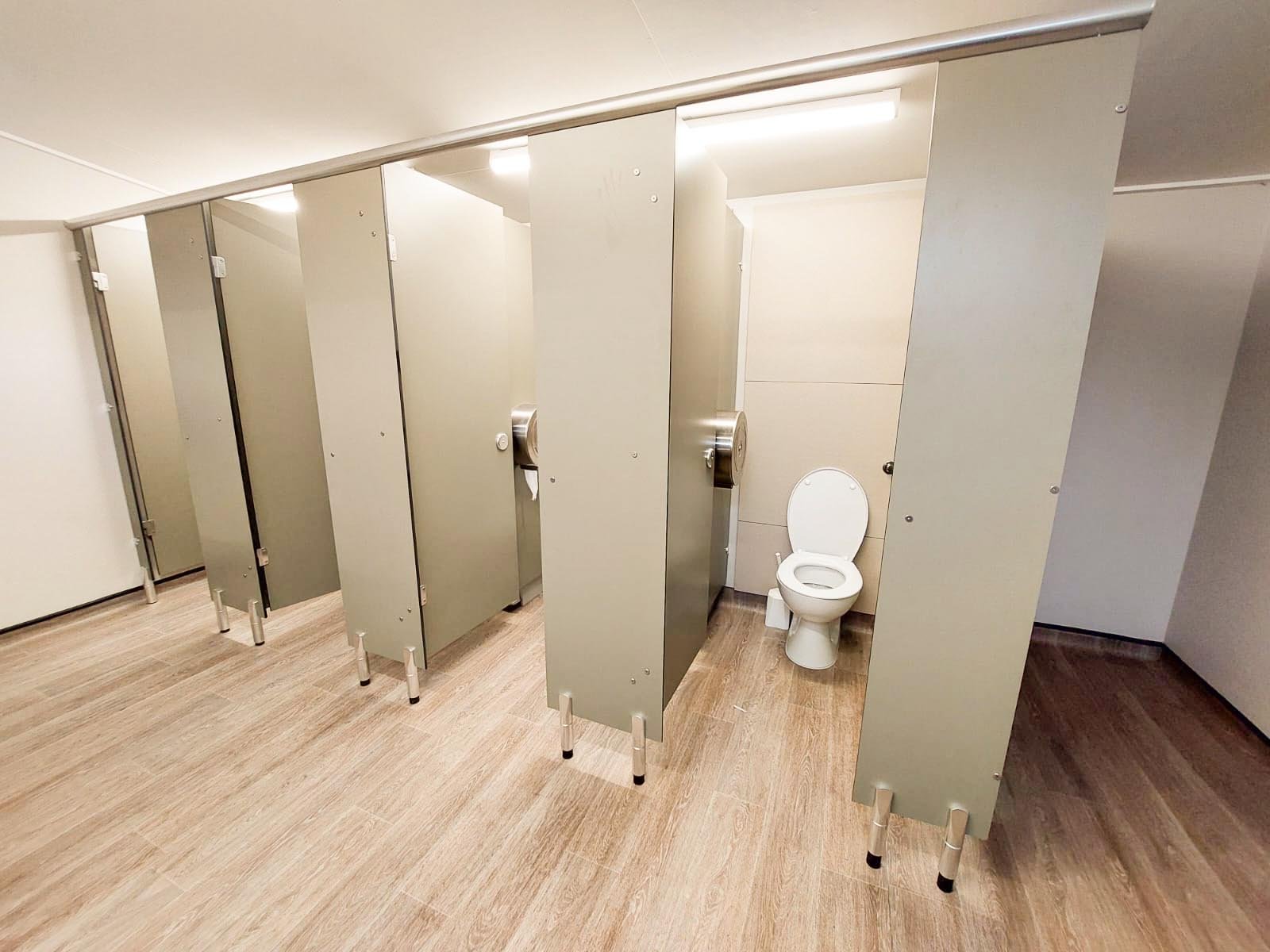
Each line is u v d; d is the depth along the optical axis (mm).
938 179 1082
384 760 1757
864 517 2531
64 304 2584
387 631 2062
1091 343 2309
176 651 2412
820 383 2535
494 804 1584
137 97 1719
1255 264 2062
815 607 2141
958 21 1308
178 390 2318
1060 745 1859
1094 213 1006
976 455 1148
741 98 1466
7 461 2475
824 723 1967
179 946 1194
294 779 1674
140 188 2674
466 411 2178
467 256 2096
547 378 1547
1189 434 2238
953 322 1118
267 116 1854
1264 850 1458
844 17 1280
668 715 2012
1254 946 1211
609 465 1520
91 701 2055
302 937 1213
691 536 1761
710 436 1881
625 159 1328
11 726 1909
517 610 2834
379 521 1969
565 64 1515
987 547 1174
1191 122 1627
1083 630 2516
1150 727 1954
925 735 1305
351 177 1708
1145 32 1233
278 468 2408
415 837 1472
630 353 1425
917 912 1279
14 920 1247
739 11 1269
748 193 2500
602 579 1604
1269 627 1883
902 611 1269
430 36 1379
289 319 2393
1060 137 999
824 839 1479
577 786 1657
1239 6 1130
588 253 1419
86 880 1344
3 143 2209
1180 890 1341
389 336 1771
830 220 2398
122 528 2900
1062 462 1093
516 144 1825
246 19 1305
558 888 1331
